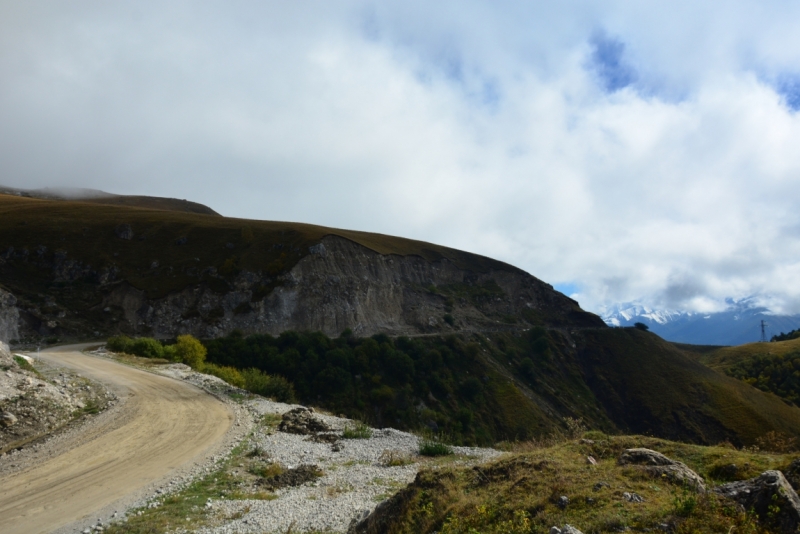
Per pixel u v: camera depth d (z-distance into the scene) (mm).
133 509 13430
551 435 17906
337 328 87312
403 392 73062
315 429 23875
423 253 118688
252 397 30641
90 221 94000
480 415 73625
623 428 82375
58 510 13461
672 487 8102
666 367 91250
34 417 21609
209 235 97562
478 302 110500
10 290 70062
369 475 16938
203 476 16328
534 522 7398
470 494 9336
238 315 81875
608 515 6977
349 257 99688
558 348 98688
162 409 25656
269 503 13844
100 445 19547
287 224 114688
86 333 70062
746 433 74125
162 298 80000
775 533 6395
